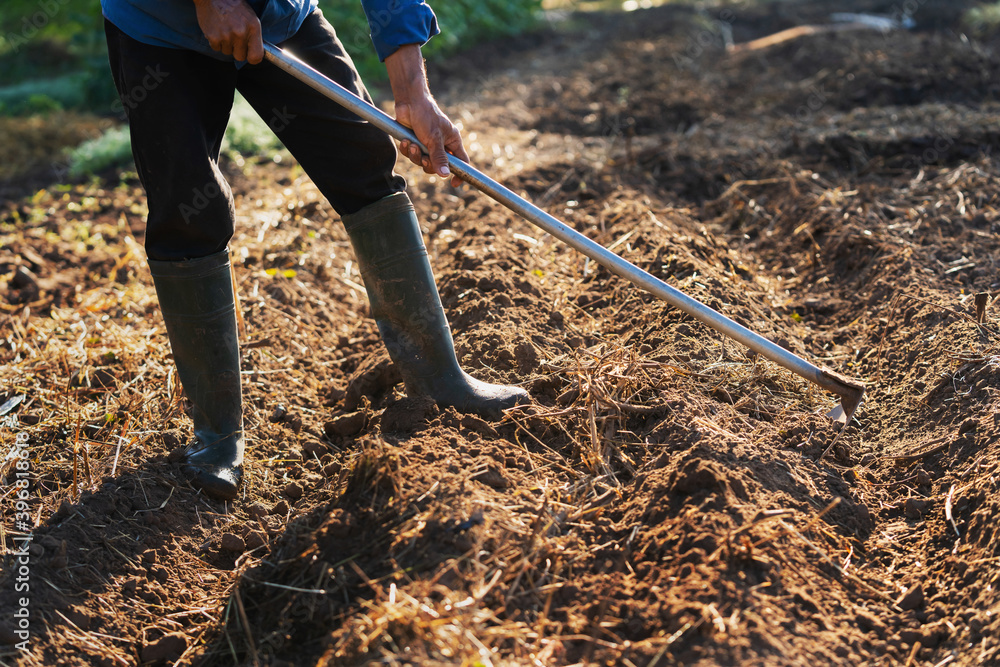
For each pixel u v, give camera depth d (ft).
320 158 7.73
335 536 6.61
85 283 13.21
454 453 7.23
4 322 11.52
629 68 26.96
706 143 16.93
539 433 7.84
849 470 7.74
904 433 8.29
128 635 6.50
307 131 7.65
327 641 5.86
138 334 10.64
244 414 9.05
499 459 7.34
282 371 9.90
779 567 6.08
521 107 23.17
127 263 13.64
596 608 5.91
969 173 13.69
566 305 10.49
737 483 6.66
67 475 7.92
